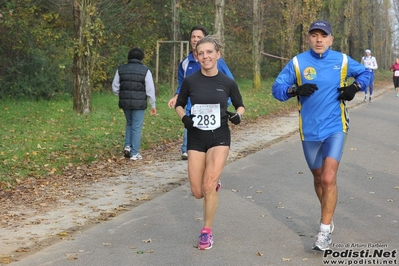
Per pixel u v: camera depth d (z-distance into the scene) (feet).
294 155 40.04
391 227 22.59
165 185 31.09
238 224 23.41
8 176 32.07
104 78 83.05
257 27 107.96
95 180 32.40
